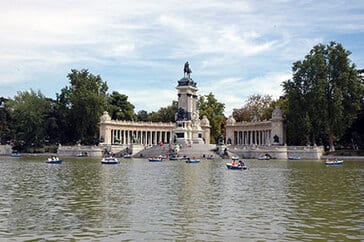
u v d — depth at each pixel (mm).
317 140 138625
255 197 39906
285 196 40594
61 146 155250
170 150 129750
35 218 29734
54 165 91188
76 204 35562
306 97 122312
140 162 105938
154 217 30125
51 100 178500
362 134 128750
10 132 179375
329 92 122062
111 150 146750
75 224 27891
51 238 24438
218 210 32906
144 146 145500
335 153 120312
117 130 165000
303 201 37469
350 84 119688
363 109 123875
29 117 162500
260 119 169500
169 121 197500
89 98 159625
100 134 158750
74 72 172375
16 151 168625
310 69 123125
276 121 138000
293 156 124125
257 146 130750
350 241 23797
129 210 32781
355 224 27938
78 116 162500
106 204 35594
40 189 45719
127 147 144375
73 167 84188
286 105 140375
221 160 116250
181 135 148000
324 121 117688
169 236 24891
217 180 56219
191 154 129000
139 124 168375
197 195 41156
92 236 24875
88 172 70188
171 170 75312
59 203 36062
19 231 26062
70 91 170500
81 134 165125
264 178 59094
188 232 25844
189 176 62375
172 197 39719
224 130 187625
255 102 173125
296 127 122500
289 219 29516
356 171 71688
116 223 28203
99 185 49781
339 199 38625
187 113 151500
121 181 54594
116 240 24000
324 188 47031
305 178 58938
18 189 45781
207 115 181000
